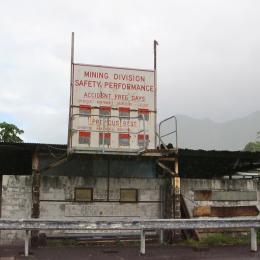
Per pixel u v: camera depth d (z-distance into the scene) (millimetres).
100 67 16500
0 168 17703
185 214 16641
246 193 17719
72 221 12500
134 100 16625
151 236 15891
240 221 13195
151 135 16562
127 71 16750
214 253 12453
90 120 16109
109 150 15297
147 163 17797
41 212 15961
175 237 15359
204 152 16859
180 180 17266
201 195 17328
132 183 17016
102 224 12617
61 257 11617
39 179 15492
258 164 19344
